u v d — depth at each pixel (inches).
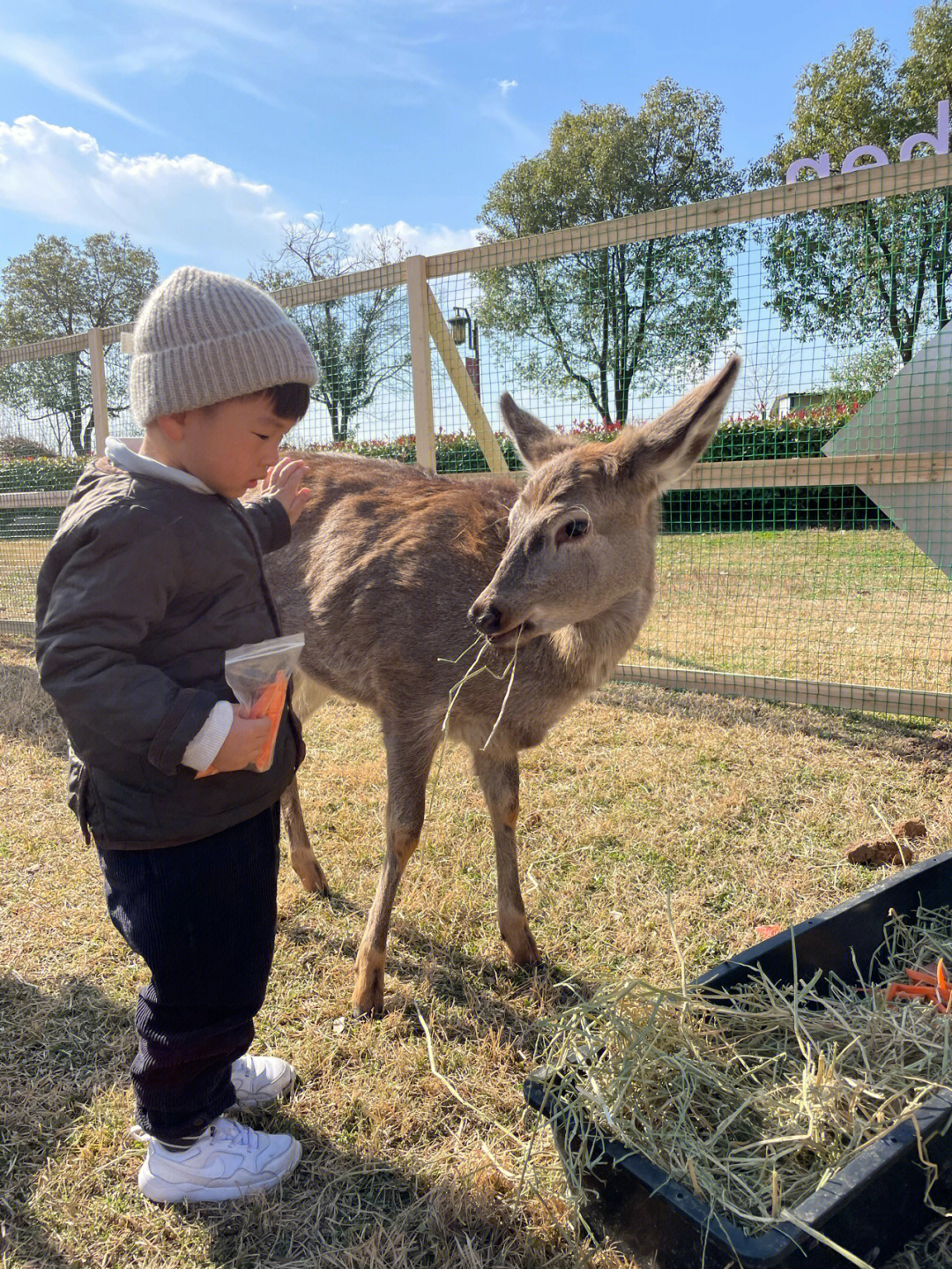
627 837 153.9
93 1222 80.4
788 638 270.8
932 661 240.2
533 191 1370.6
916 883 110.3
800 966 97.6
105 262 1761.8
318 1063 100.6
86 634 64.9
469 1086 96.7
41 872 144.7
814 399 364.8
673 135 1344.7
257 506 91.3
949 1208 76.0
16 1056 101.3
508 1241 77.2
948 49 1042.1
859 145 1064.2
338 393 275.3
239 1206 81.7
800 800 167.0
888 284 347.9
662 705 223.1
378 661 118.3
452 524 120.3
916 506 201.5
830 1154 74.9
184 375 66.7
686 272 362.0
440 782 180.2
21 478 374.6
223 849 76.2
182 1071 77.8
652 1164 68.8
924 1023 87.8
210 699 67.6
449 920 130.7
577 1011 85.2
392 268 244.2
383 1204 82.7
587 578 104.7
